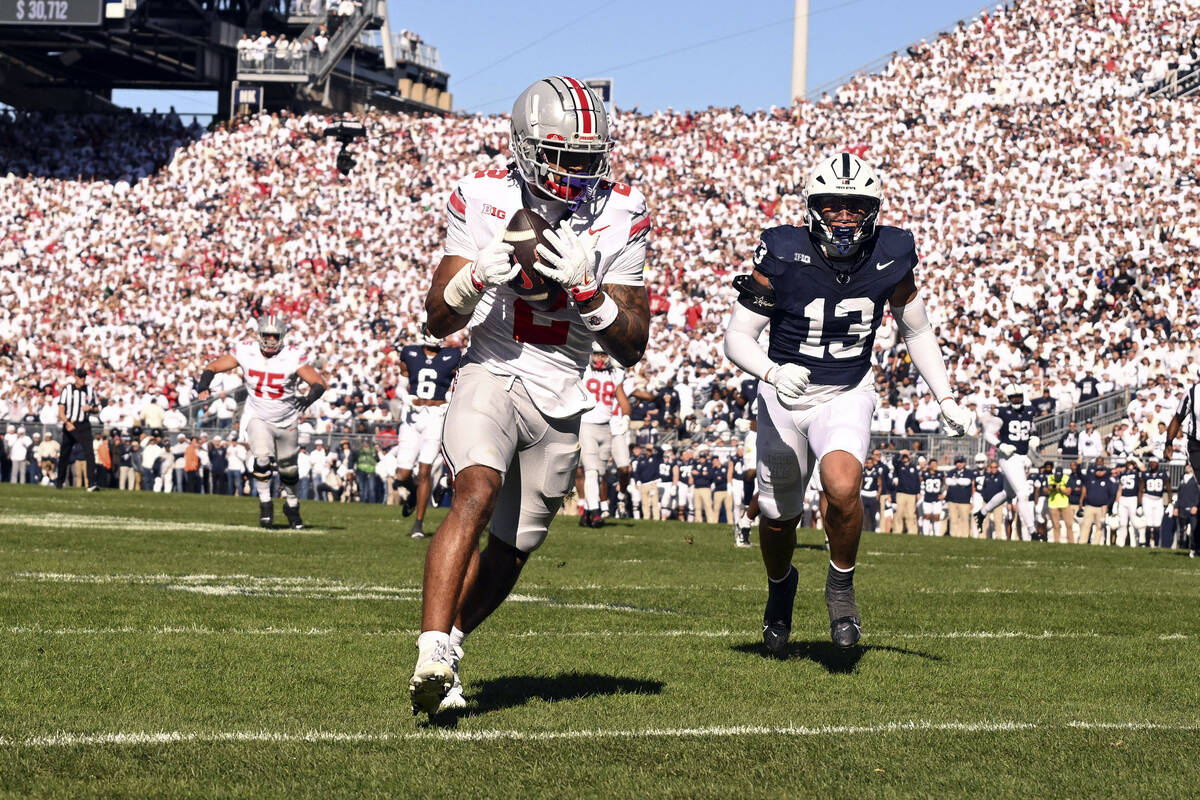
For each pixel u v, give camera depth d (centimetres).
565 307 1573
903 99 13888
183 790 1145
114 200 14400
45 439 9938
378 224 13725
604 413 5828
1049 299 9494
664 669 1911
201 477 9675
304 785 1173
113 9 14250
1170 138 11369
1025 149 12131
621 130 14288
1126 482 6869
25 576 2970
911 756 1331
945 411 2098
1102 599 3109
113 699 1580
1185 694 1809
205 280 13138
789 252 2044
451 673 1374
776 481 2088
